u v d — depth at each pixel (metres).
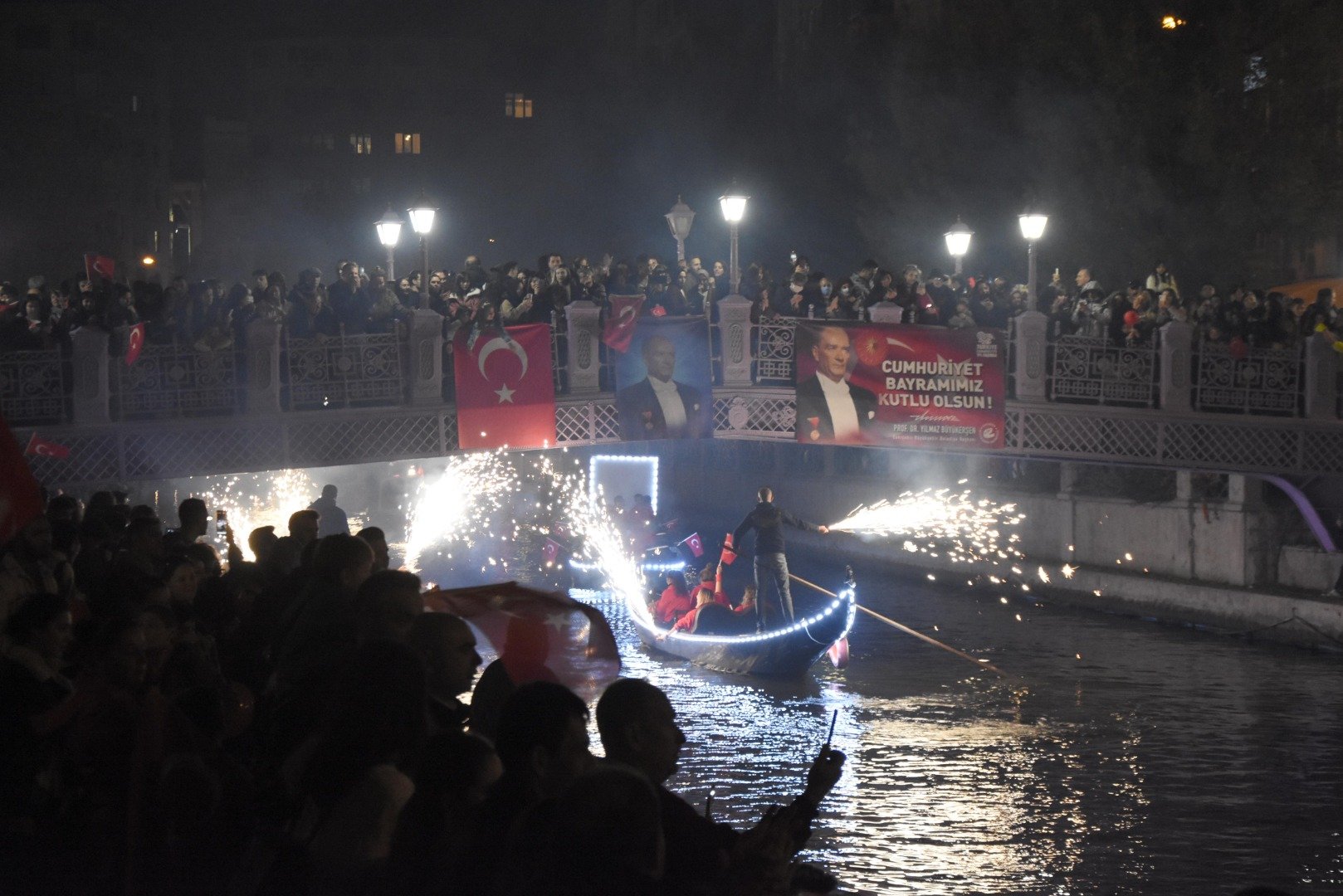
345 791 4.75
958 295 25.91
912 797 16.81
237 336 22.12
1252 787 17.33
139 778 5.82
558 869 3.86
